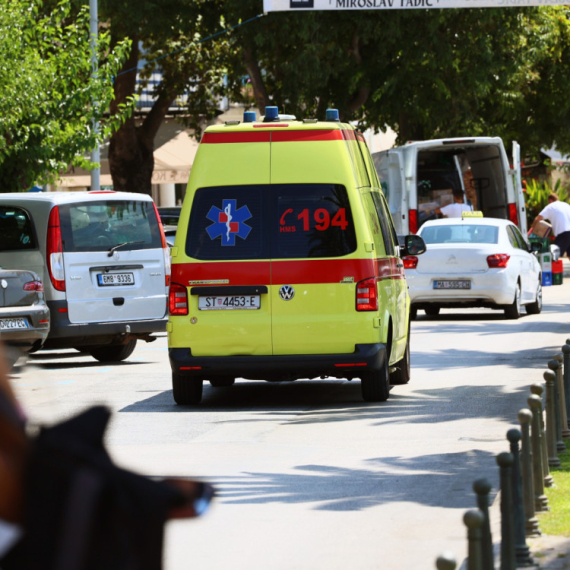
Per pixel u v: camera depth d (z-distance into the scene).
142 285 60.88
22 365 10.59
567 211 120.75
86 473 7.25
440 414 39.81
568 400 36.47
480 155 105.38
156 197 185.62
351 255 41.94
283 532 23.50
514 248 82.50
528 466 22.12
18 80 82.19
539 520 23.27
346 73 125.88
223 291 42.25
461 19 125.31
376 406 42.44
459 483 28.05
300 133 42.84
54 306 57.94
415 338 68.44
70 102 87.25
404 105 131.50
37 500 7.16
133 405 44.53
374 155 107.38
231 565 21.00
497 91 148.38
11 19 82.44
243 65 127.19
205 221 42.69
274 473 29.92
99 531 7.20
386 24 120.44
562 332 69.50
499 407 41.12
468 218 84.00
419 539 22.52
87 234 59.41
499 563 18.97
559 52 155.25
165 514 7.47
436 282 80.12
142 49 153.50
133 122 143.12
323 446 34.06
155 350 69.81
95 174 109.25
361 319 41.81
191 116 159.62
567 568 19.48
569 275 134.38
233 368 42.28
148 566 7.37
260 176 42.62
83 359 64.56
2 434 7.19
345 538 22.80
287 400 45.47
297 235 42.22
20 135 84.00
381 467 30.39
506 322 78.25
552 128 165.38
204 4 124.75
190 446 34.62
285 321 41.97
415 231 96.62
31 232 58.62
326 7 79.56
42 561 7.07
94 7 102.94
